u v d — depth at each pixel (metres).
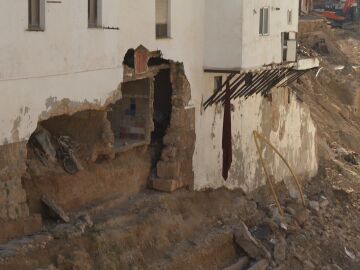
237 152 26.38
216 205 24.42
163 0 21.94
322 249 26.59
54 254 17.17
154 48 21.47
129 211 20.53
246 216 25.31
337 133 42.34
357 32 71.25
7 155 16.58
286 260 24.36
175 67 22.78
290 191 30.39
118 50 19.89
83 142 20.06
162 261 19.94
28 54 16.75
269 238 24.61
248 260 23.22
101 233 18.67
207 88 24.08
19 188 17.08
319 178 33.59
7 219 16.81
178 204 22.59
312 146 33.16
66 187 19.03
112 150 20.86
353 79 51.19
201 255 21.34
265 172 28.08
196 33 23.28
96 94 19.11
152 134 23.50
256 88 26.81
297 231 26.30
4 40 16.05
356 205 32.22
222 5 23.39
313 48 55.03
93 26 18.92
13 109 16.50
